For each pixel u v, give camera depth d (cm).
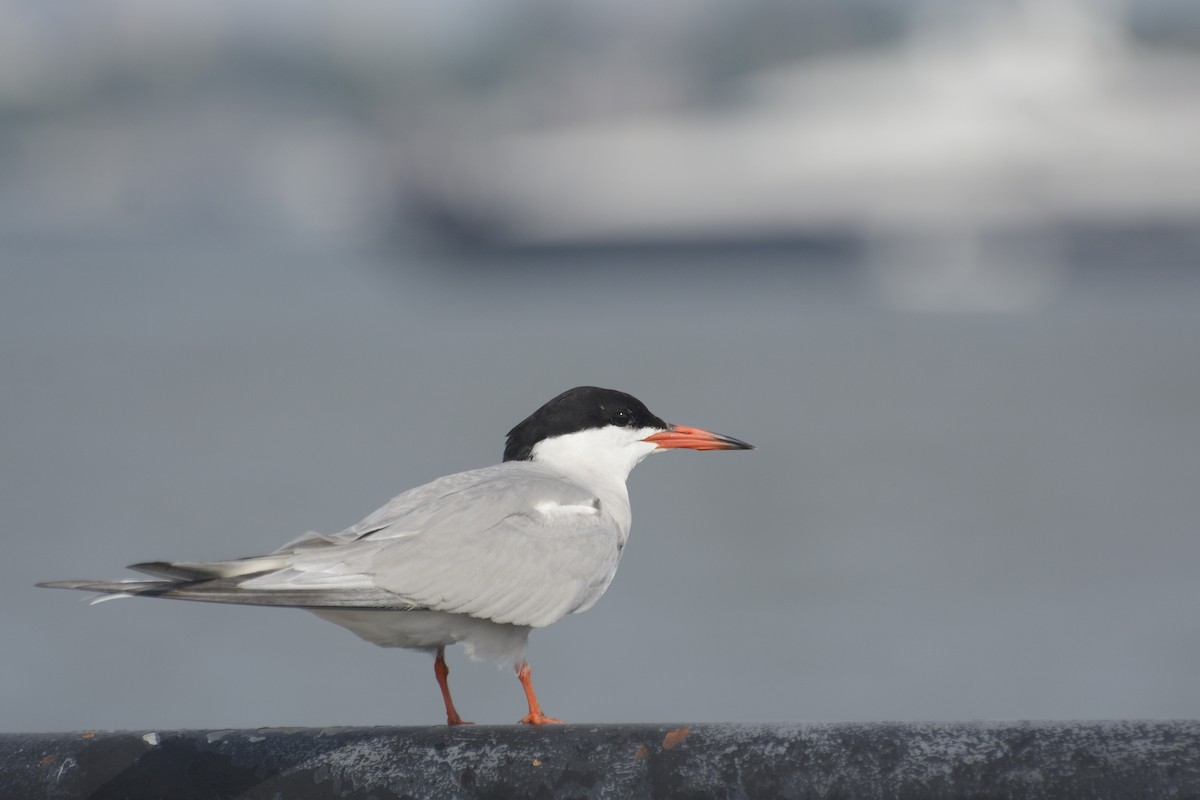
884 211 6725
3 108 14975
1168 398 2961
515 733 352
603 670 1262
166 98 14612
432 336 4253
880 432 2575
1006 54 6881
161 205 13738
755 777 334
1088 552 1695
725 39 8069
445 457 2208
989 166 6538
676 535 1806
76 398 2961
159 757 362
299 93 14088
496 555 508
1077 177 6538
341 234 11700
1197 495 2008
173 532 1750
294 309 5291
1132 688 1224
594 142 7275
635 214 6856
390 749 355
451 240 6981
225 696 1188
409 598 484
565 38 9050
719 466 2297
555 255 6931
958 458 2322
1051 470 2227
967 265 6506
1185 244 6347
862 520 1884
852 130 6956
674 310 5338
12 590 1495
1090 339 4066
